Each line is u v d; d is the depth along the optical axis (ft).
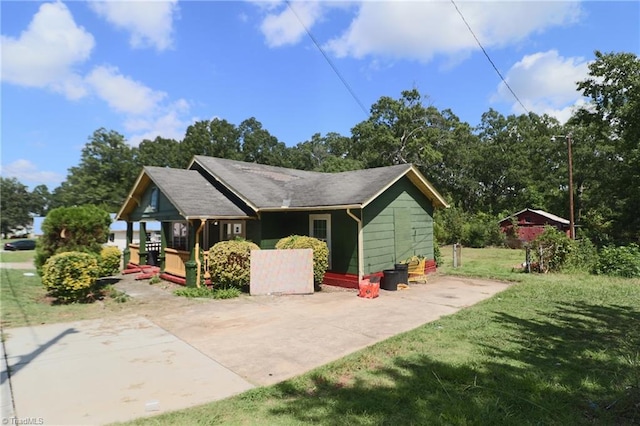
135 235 95.96
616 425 10.82
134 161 163.32
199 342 19.77
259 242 39.09
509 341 18.98
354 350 18.33
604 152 101.50
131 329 22.31
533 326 21.75
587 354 16.88
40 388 14.02
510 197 148.15
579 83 71.00
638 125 64.69
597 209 95.35
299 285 33.88
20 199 251.39
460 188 150.10
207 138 174.91
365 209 36.17
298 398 13.00
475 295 32.35
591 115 71.46
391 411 11.84
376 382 14.21
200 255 36.11
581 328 21.20
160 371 15.74
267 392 13.47
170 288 36.73
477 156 148.25
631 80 63.82
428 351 17.66
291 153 212.23
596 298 29.27
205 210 36.27
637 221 74.74
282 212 41.01
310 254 34.30
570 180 69.92
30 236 248.52
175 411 12.13
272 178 51.06
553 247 44.68
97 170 156.04
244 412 12.01
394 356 17.11
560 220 88.33
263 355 17.69
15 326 22.99
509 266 52.54
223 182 42.04
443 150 139.23
